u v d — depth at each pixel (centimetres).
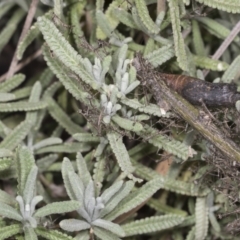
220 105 45
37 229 44
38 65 52
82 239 45
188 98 45
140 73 45
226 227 47
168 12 47
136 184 48
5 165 44
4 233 44
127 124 45
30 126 47
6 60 53
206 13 47
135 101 45
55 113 48
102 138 46
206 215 47
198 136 46
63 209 44
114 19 47
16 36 53
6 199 44
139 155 47
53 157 48
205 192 46
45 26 44
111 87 44
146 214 49
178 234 48
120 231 44
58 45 44
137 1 46
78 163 45
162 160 46
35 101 48
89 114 45
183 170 48
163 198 48
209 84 45
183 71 47
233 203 46
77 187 44
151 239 48
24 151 45
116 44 47
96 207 44
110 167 46
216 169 46
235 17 48
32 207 44
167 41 47
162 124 46
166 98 45
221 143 44
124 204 45
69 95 50
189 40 49
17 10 51
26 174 44
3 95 47
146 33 47
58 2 46
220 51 48
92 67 45
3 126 47
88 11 49
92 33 48
